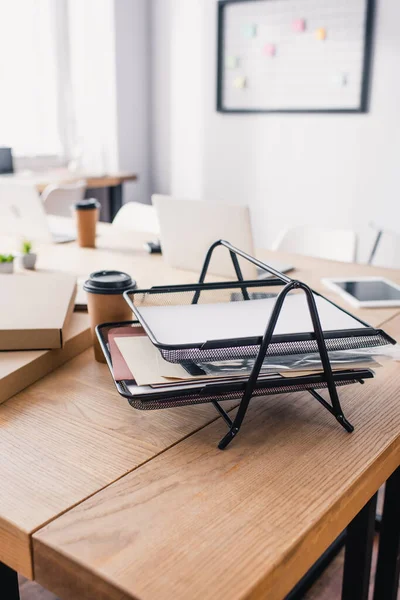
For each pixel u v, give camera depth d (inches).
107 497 24.0
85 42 171.0
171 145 185.5
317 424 30.2
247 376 27.5
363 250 154.4
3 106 160.2
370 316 50.2
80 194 132.1
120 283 36.5
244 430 29.5
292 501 23.8
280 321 29.6
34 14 161.8
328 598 57.8
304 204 161.9
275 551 20.8
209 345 25.9
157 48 181.2
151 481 25.1
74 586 20.6
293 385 27.9
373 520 38.5
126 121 180.9
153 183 193.3
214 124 173.9
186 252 64.2
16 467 26.1
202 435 29.0
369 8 138.8
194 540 21.3
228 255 60.3
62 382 35.3
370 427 30.0
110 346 32.2
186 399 27.1
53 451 27.5
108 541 21.2
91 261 70.8
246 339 26.5
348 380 29.0
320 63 150.3
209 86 172.2
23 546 21.9
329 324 29.1
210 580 19.4
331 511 23.6
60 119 173.0
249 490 24.5
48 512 22.9
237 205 57.1
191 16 171.2
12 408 31.9
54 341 36.2
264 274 65.0
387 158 145.3
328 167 155.3
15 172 157.8
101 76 174.9
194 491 24.4
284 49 155.4
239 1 159.5
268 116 162.7
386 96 142.2
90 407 32.0
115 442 28.3
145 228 104.2
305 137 157.4
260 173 168.1
